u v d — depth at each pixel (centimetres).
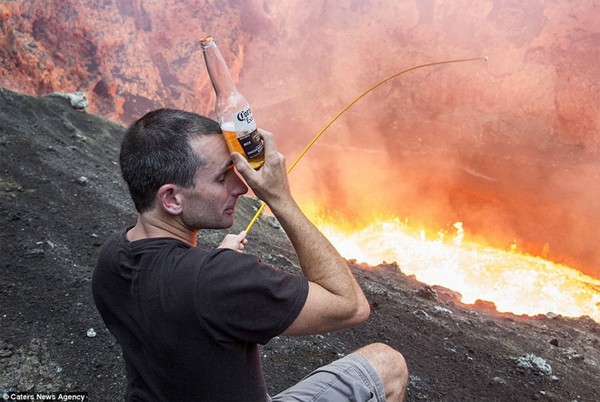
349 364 196
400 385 205
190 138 160
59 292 432
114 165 877
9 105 900
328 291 166
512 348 594
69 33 1841
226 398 158
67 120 991
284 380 387
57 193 646
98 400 333
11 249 480
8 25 1627
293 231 167
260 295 151
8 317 390
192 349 152
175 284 151
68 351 370
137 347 165
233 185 170
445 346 544
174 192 161
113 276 164
